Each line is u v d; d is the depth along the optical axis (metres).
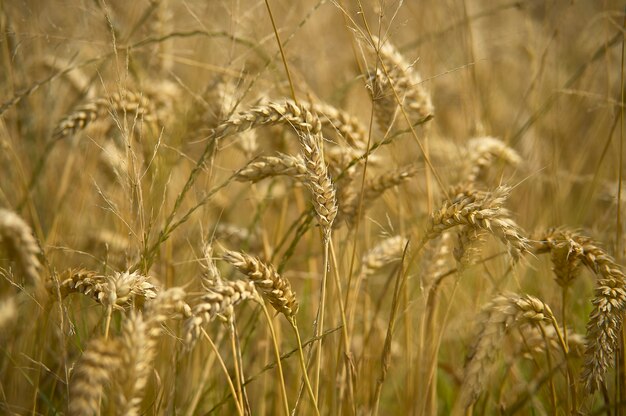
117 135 1.21
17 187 1.26
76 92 1.31
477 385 0.92
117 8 1.33
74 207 1.28
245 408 1.01
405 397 1.09
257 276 0.90
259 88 1.25
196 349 1.10
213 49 1.37
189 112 1.18
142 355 0.82
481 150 1.17
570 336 1.04
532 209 1.37
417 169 1.06
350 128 1.07
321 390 1.10
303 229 1.07
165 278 1.12
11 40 1.27
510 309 0.93
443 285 1.08
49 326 1.09
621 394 0.99
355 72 1.35
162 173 1.14
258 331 1.18
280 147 1.18
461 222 0.94
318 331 0.96
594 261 0.95
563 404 1.06
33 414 0.98
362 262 1.09
